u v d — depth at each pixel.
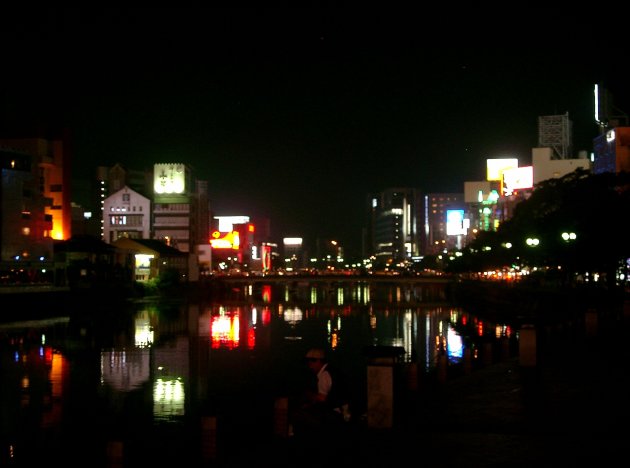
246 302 169.38
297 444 21.95
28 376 59.88
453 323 111.50
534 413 25.25
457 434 22.38
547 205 124.44
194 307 153.88
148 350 78.25
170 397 50.66
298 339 90.38
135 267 180.25
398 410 27.44
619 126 185.12
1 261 127.00
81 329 102.00
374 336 93.75
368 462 19.34
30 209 134.62
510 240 139.75
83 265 146.88
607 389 28.84
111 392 52.62
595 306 78.38
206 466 20.88
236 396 51.03
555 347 43.97
